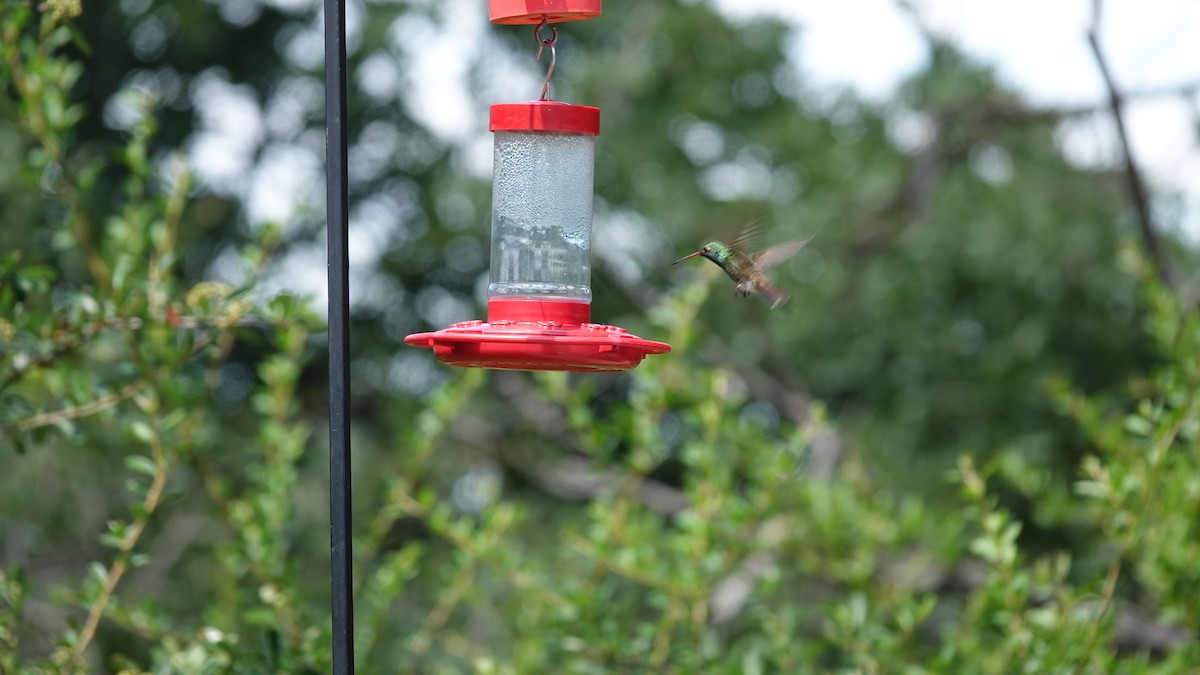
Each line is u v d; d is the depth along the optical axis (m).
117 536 6.57
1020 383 19.38
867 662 7.64
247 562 7.88
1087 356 19.69
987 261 19.62
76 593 6.65
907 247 20.23
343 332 4.46
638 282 22.17
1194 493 7.96
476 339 5.02
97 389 6.71
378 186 24.11
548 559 18.48
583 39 24.48
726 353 20.62
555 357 5.01
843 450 18.80
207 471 7.62
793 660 7.86
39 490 15.59
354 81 23.83
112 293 6.59
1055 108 17.97
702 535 7.76
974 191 19.94
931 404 20.17
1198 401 7.61
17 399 6.57
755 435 8.77
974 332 20.41
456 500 20.70
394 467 19.25
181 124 23.06
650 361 8.14
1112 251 19.08
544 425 20.45
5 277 6.32
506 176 5.89
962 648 8.40
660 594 8.05
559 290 5.86
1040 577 7.48
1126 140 13.16
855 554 9.71
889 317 20.64
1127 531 7.29
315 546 18.88
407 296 23.94
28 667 6.71
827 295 20.42
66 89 6.97
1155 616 13.04
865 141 22.23
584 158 5.93
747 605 11.85
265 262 7.56
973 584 14.05
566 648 7.72
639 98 23.52
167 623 7.04
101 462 15.52
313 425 21.03
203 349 6.64
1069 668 7.07
